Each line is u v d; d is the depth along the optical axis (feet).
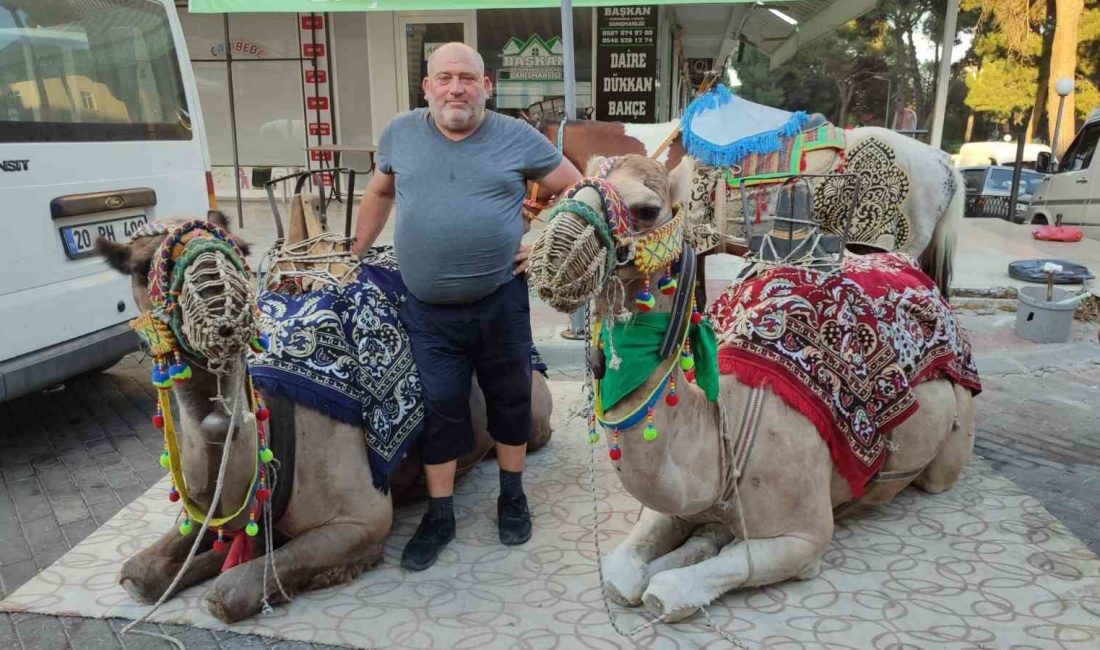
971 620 9.28
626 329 8.00
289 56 41.68
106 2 16.22
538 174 10.48
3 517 12.66
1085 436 15.43
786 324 9.80
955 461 12.10
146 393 18.60
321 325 9.97
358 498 9.98
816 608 9.50
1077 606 9.56
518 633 9.11
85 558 10.85
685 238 8.50
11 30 14.23
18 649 8.94
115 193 16.06
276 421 9.23
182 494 8.49
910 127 37.88
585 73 37.50
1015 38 95.81
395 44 40.27
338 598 9.82
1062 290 22.80
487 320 10.44
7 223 13.94
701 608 9.14
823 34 37.55
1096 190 38.86
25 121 14.33
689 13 38.96
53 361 14.56
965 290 24.66
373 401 10.19
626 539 10.17
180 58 18.21
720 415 9.06
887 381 10.24
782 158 13.14
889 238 14.49
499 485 12.71
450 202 9.92
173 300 7.18
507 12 38.24
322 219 11.86
